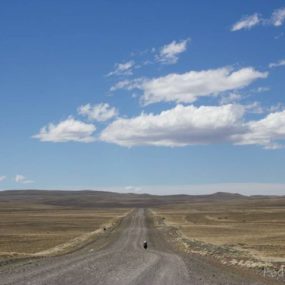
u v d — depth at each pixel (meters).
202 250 64.62
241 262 49.84
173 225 138.25
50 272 28.47
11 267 32.97
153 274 28.72
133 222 158.50
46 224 151.25
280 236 92.62
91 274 27.44
